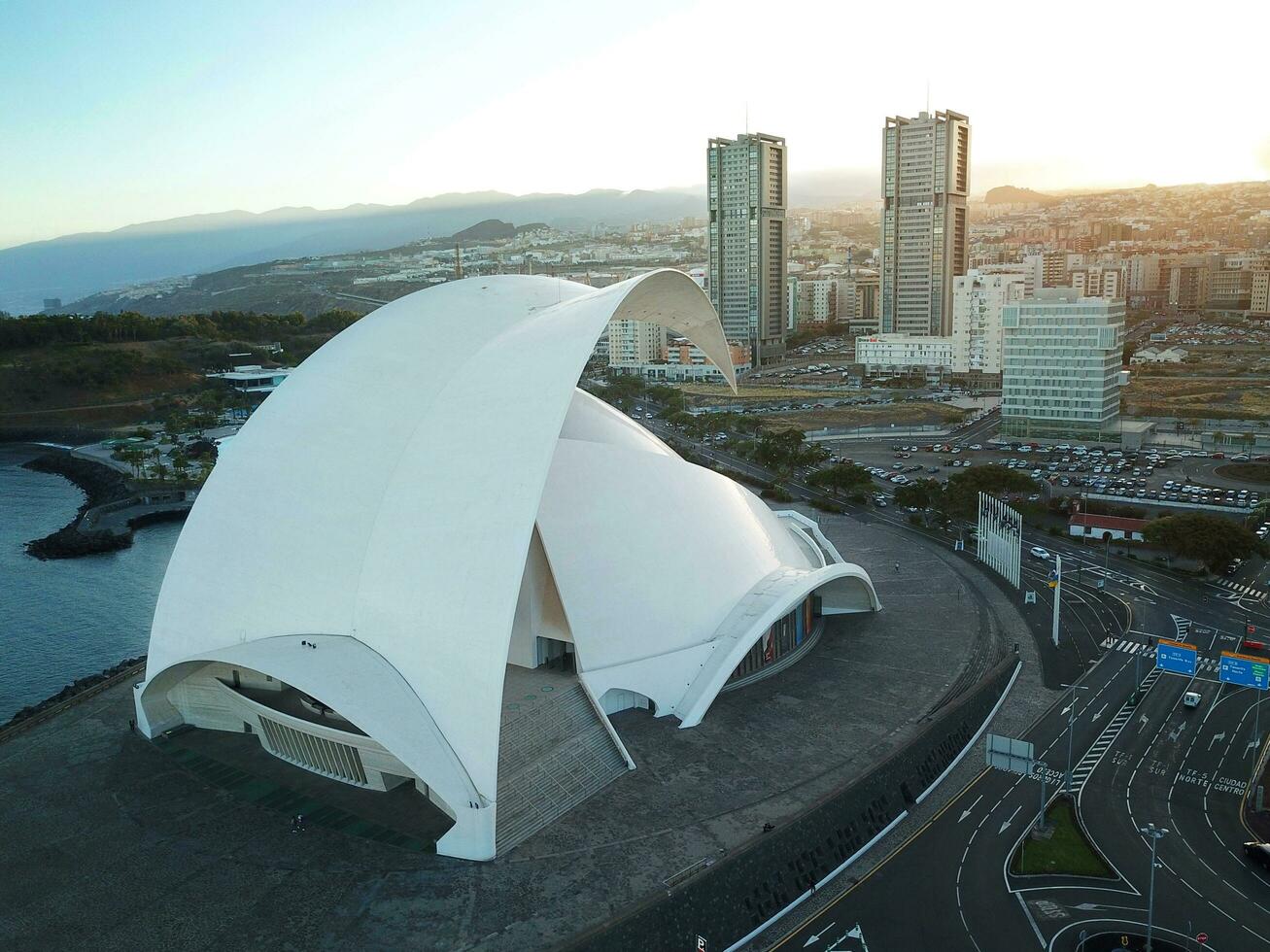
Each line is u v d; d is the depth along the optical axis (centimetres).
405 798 5316
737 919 4509
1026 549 11050
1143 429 17638
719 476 7475
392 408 6238
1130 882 4866
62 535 14112
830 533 11862
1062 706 6938
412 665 5150
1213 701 7000
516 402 5553
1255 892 4778
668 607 6384
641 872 4550
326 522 5866
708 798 5241
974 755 6197
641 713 6325
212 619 5959
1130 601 9231
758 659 7112
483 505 5191
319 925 4222
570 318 6172
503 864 4650
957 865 5031
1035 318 17825
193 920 4281
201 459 19162
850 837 5134
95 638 10188
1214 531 9756
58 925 4272
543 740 5503
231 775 5650
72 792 5488
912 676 7000
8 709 8431
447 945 4069
